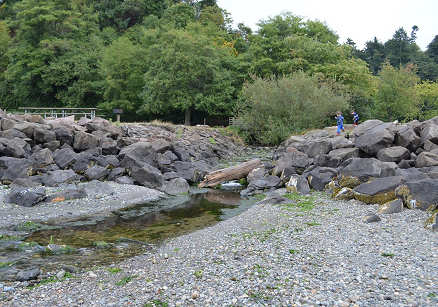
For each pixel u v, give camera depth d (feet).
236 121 150.71
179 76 149.18
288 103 126.00
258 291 22.17
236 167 69.00
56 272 27.37
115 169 64.39
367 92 152.05
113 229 39.78
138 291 23.22
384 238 31.63
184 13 209.87
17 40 191.72
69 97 173.78
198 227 40.65
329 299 20.59
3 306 21.66
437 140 62.13
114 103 162.50
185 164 72.02
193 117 172.45
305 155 65.05
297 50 150.30
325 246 30.32
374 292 21.26
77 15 185.68
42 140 70.54
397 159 57.77
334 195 49.70
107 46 192.85
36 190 49.34
